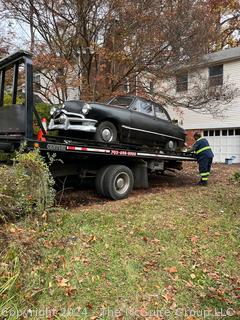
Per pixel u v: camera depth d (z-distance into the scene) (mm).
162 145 8648
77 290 3158
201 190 8070
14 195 4215
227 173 11539
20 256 3379
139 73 11453
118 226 4848
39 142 4988
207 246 4375
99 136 6363
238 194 7586
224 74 16250
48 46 10391
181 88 13430
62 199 6441
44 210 4590
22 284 3068
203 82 13594
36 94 11391
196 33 11352
